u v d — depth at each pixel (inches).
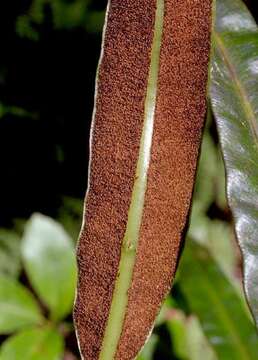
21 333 18.4
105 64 10.7
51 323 19.3
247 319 16.5
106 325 10.7
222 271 17.0
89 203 10.7
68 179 28.8
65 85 28.7
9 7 27.9
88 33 28.4
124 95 10.6
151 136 10.5
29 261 19.8
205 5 10.6
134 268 10.6
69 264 19.9
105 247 10.7
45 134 28.6
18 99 28.3
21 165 28.4
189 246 17.2
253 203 11.5
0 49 28.0
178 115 10.6
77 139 28.7
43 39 28.4
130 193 10.6
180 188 10.7
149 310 10.8
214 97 12.0
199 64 10.7
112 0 10.8
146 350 21.4
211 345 16.5
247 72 12.2
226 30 12.5
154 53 10.5
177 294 20.7
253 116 12.0
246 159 11.7
